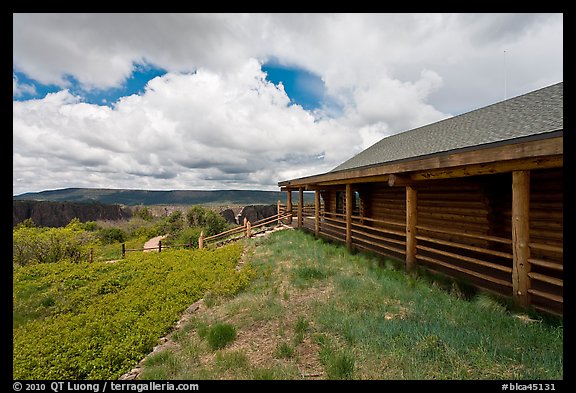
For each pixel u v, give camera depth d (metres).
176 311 6.23
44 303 7.67
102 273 10.73
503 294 5.06
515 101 8.02
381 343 3.72
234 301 6.27
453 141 6.86
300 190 17.55
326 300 5.54
